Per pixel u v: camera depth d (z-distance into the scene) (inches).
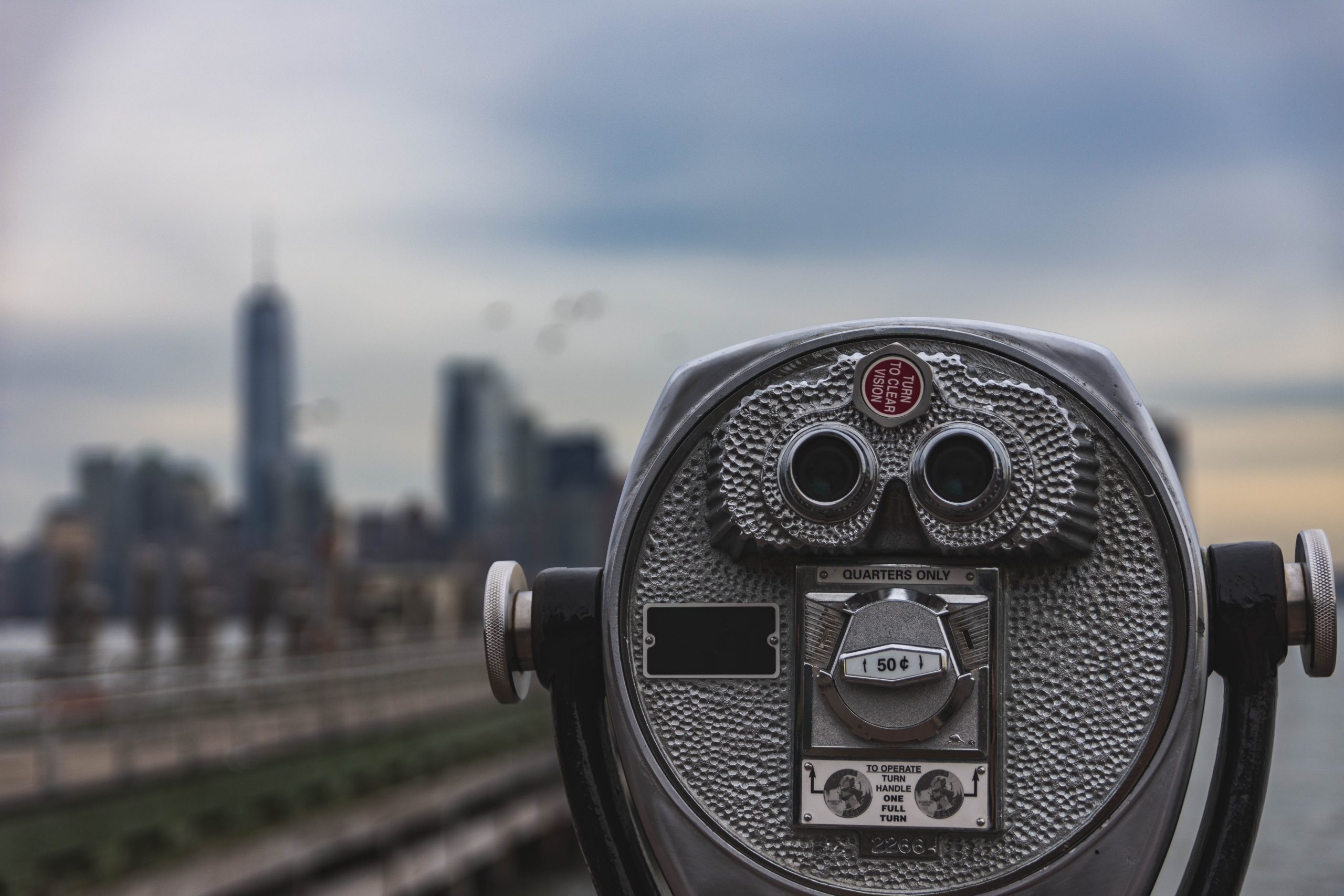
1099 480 74.1
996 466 72.9
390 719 629.9
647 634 76.5
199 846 354.9
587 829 77.9
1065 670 73.4
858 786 73.6
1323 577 74.0
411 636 868.0
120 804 379.2
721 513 75.6
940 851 73.1
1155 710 72.7
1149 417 75.0
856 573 74.8
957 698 72.7
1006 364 75.9
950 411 74.7
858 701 73.2
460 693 780.0
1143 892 72.3
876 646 73.2
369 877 450.3
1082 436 73.8
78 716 407.5
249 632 735.1
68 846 319.9
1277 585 74.5
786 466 74.5
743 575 76.2
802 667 74.5
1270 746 74.1
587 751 78.7
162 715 439.8
